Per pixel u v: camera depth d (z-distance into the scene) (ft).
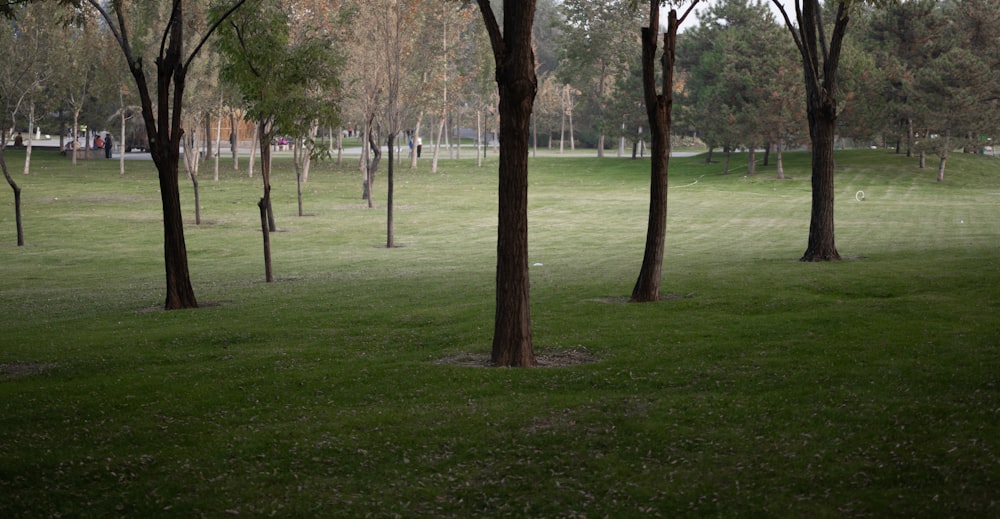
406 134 450.30
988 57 261.44
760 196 225.35
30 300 83.35
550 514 26.78
